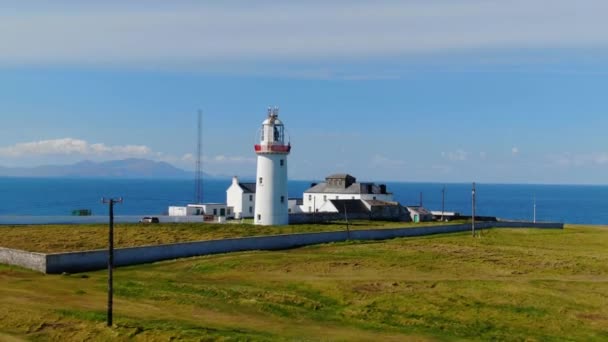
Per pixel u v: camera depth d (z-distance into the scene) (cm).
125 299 4994
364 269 6569
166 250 6956
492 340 4238
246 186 13738
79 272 6200
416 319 4688
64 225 10019
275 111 11550
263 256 7188
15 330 4238
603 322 4719
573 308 5047
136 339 3991
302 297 5209
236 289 5378
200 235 9150
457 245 8850
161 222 11144
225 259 6925
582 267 7012
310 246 8406
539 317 4803
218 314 4634
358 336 4191
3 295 5006
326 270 6456
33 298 4931
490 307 5034
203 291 5291
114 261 6481
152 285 5494
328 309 4928
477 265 6994
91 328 4175
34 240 8075
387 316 4756
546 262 7294
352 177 15438
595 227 12912
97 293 5172
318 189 15438
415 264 6950
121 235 8800
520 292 5466
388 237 9706
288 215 11938
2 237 8319
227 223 11238
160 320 4366
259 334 4103
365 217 13375
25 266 6244
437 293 5409
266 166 11300
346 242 8825
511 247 8825
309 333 4209
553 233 11181
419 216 13600
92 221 10994
